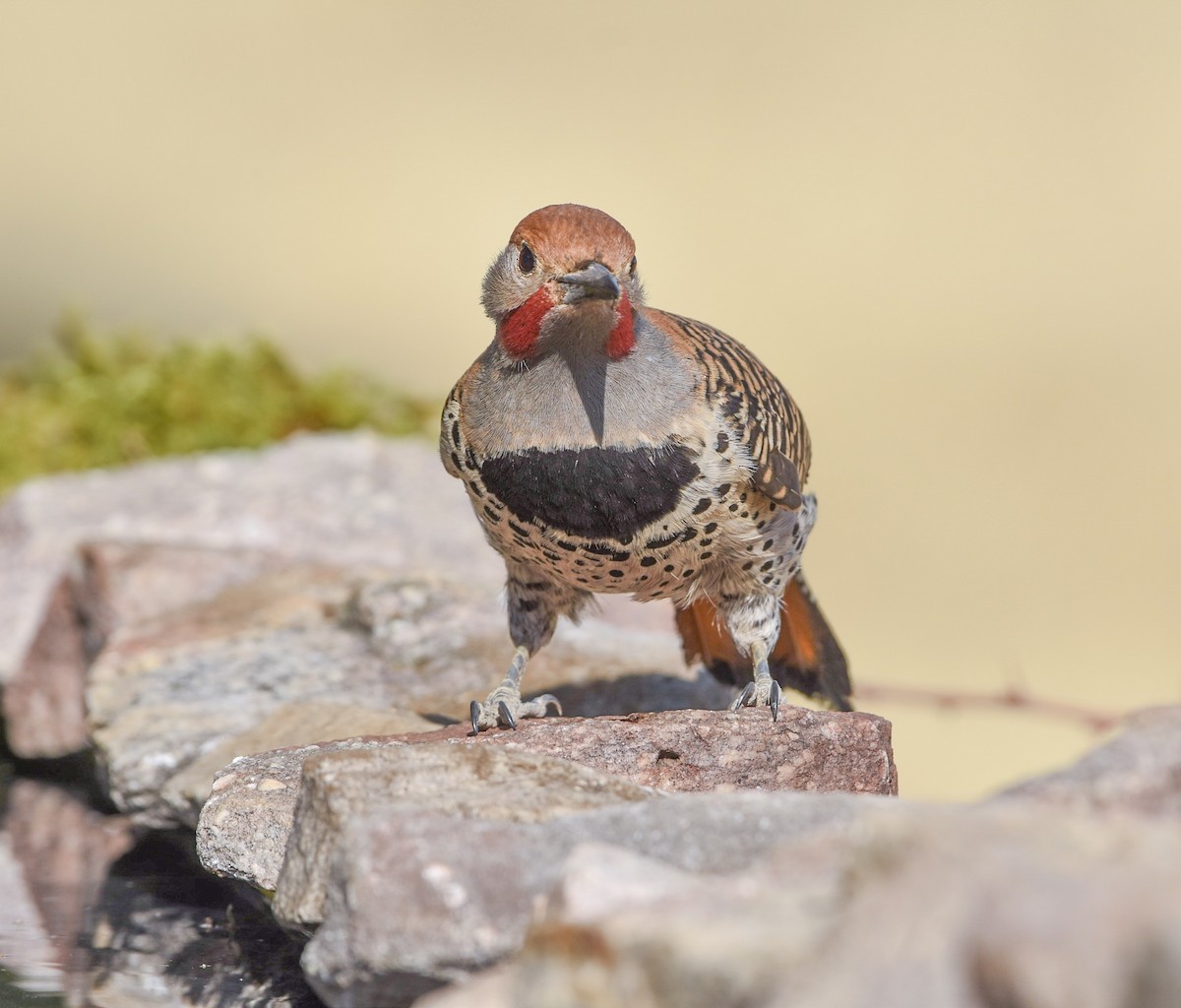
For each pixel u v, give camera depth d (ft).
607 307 30.68
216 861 27.37
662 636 44.52
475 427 32.89
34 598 51.29
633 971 16.76
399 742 27.94
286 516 53.98
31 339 111.86
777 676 38.91
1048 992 14.34
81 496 54.75
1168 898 14.76
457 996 18.24
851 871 17.13
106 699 39.01
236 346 67.00
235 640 42.04
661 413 31.68
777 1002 15.81
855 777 28.89
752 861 20.13
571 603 35.47
